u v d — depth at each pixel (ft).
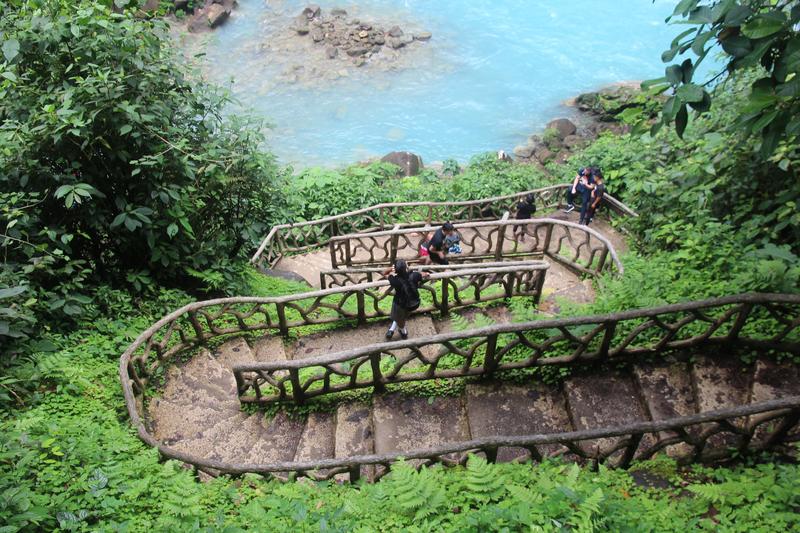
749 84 32.68
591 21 98.94
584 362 19.40
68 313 20.45
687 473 15.02
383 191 56.90
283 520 13.00
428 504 12.82
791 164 23.39
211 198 27.09
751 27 10.77
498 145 73.67
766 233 23.88
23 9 21.09
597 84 83.66
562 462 16.12
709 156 28.55
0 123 21.81
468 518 11.66
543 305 27.48
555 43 93.20
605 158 52.11
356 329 26.48
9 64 21.06
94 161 22.52
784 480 13.20
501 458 17.01
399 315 24.14
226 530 12.25
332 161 69.67
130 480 14.28
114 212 24.17
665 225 30.73
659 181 35.19
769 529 11.86
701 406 17.04
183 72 25.77
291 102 79.10
